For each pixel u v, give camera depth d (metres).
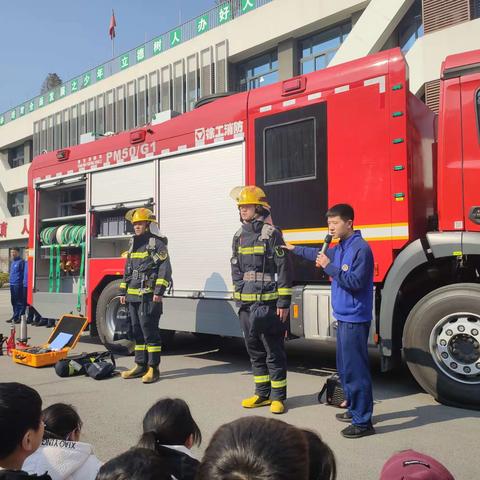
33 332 9.66
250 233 4.61
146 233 5.88
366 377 3.78
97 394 5.08
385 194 4.76
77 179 7.99
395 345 4.72
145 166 7.00
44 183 8.62
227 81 21.31
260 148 5.73
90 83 28.66
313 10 18.41
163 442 2.08
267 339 4.44
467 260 4.52
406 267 4.54
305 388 5.22
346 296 3.83
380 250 4.75
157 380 5.63
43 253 8.73
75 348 7.83
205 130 6.28
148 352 5.61
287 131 5.52
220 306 6.02
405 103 4.70
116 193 7.37
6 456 1.78
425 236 4.72
